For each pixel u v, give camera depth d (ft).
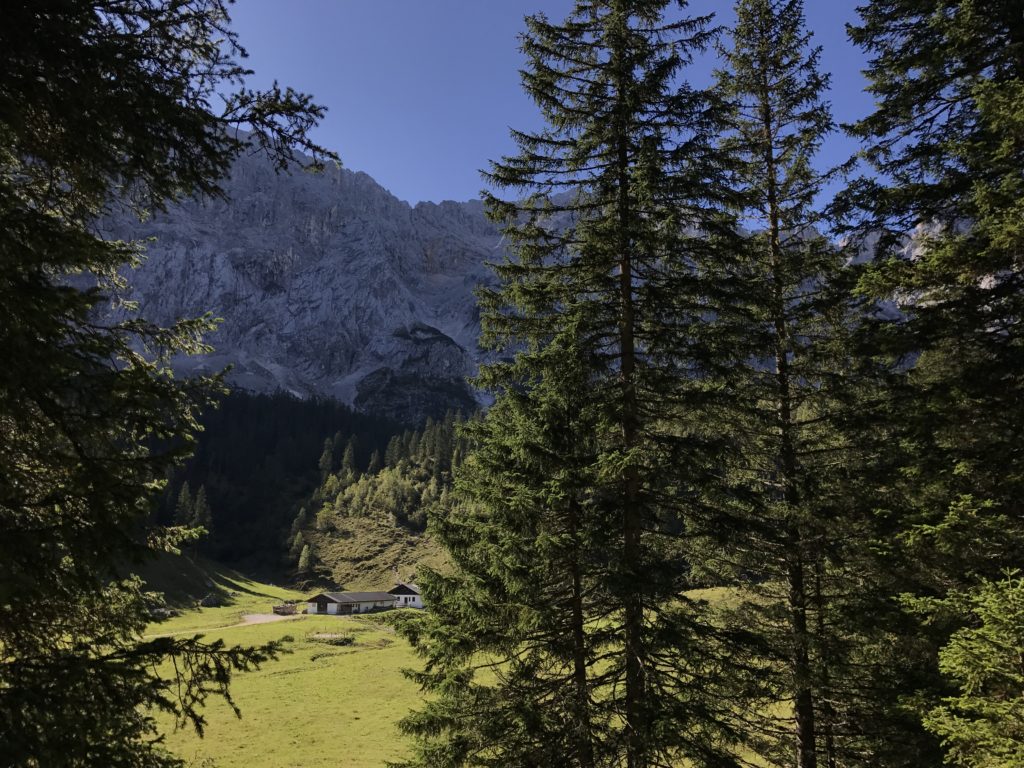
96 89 17.79
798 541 39.63
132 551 17.62
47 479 19.29
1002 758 20.18
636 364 39.99
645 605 35.78
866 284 30.19
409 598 323.78
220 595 314.76
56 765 14.06
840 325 43.24
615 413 37.14
